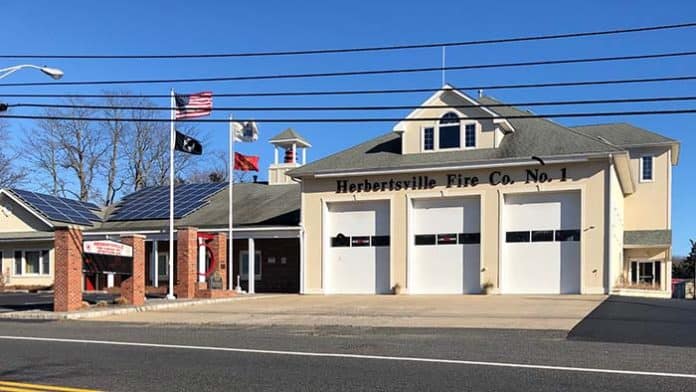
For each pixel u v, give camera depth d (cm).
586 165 2562
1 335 1416
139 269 2205
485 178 2711
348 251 2939
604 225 2517
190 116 2598
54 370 956
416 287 2803
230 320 1792
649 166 3647
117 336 1398
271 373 926
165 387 834
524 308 1959
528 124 2884
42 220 3572
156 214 3650
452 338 1329
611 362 1001
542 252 2614
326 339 1327
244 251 3438
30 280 3575
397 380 870
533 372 917
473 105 2786
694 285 4097
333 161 3034
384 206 2892
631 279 3519
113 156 5191
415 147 2900
